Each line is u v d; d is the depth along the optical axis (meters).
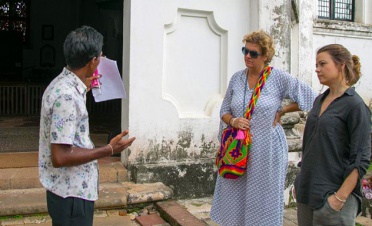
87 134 2.52
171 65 5.11
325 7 8.93
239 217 3.33
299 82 3.28
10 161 5.18
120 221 4.15
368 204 4.67
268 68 3.30
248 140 3.20
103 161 5.31
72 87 2.39
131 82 4.87
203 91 5.27
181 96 5.17
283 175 3.29
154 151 4.99
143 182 4.86
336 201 2.57
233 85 3.46
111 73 2.85
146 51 4.92
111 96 2.86
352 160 2.56
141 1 4.86
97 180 2.61
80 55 2.39
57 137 2.29
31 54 15.73
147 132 4.96
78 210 2.44
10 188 4.48
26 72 15.55
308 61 7.86
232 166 3.20
